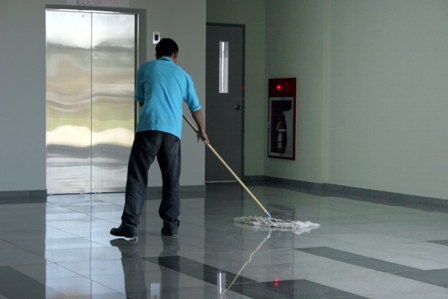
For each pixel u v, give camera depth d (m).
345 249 5.68
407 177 9.01
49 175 9.28
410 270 4.93
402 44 9.07
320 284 4.49
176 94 6.02
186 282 4.50
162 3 9.55
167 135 5.99
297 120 11.01
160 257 5.27
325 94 10.44
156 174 9.60
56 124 9.28
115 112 9.56
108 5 9.21
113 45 9.52
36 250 5.48
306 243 5.93
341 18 10.15
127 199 5.95
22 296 4.12
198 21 9.78
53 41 9.22
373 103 9.57
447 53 8.39
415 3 8.84
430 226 6.91
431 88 8.63
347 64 10.05
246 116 11.66
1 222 6.83
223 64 11.42
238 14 11.50
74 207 7.98
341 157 10.19
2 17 8.73
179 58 9.70
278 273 4.79
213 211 7.82
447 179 8.42
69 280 4.52
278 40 11.40
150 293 4.21
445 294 4.27
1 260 5.11
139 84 6.12
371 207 8.31
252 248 5.67
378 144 9.49
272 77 11.58
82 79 9.38
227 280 4.57
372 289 4.38
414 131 8.90
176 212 6.19
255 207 8.20
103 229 6.48
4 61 8.77
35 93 8.95
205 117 10.22
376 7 9.49
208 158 11.36
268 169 11.76
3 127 8.80
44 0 8.91
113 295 4.15
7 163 8.84
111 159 9.57
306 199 9.05
